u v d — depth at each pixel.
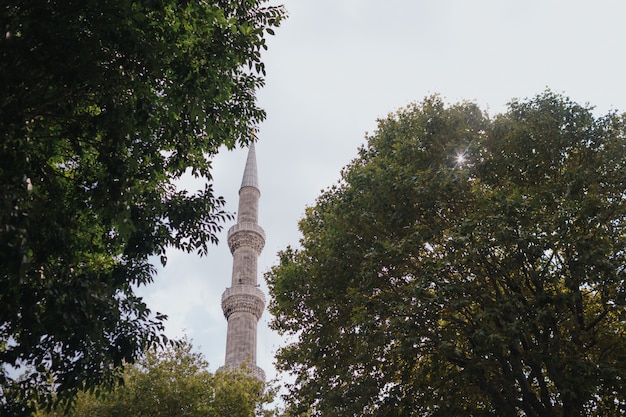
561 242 17.06
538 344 18.06
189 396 29.89
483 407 20.27
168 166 15.84
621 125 21.08
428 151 21.67
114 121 12.87
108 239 15.70
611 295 17.42
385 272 20.03
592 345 18.09
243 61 14.47
